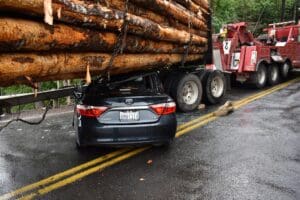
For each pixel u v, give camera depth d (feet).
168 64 27.20
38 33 12.67
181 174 17.12
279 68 47.88
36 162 19.40
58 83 42.45
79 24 14.73
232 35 43.47
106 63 17.51
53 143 22.88
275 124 26.05
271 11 85.76
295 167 17.66
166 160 19.04
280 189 15.19
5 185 16.46
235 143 21.71
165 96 19.93
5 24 11.48
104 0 16.25
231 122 26.94
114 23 16.58
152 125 19.07
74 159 19.70
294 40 49.34
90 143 19.10
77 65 15.42
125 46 18.44
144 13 20.56
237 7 83.82
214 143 21.79
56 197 15.10
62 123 28.50
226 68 42.11
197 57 35.01
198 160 18.92
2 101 20.81
